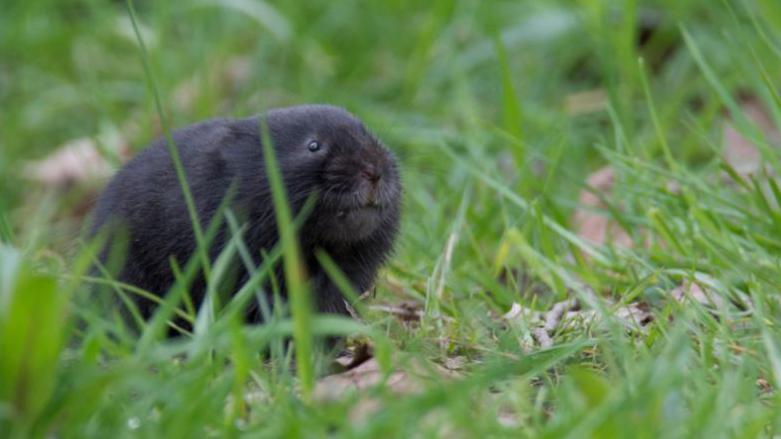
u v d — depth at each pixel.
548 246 10.68
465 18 17.81
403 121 15.98
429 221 12.49
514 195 11.44
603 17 15.57
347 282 9.53
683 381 7.12
